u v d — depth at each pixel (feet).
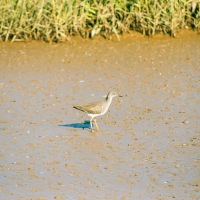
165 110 53.52
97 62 66.18
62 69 64.44
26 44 70.95
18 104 55.72
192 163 43.42
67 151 45.93
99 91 58.44
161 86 59.36
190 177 41.34
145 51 68.80
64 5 71.97
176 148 46.01
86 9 72.38
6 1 71.92
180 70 63.46
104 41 71.56
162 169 42.63
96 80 61.31
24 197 39.04
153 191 39.45
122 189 39.81
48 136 48.73
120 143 47.09
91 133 49.11
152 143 46.98
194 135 48.26
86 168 43.11
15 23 71.15
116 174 42.06
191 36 72.59
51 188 40.19
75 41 71.56
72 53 68.64
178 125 50.29
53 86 59.93
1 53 68.80
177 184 40.37
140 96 57.00
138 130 49.44
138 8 73.00
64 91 58.65
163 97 56.54
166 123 50.72
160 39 71.92
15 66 65.51
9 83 61.05
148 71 63.46
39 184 40.86
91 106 48.98
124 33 72.79
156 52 68.49
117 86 59.62
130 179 41.24
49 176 41.98
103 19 71.72
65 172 42.57
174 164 43.34
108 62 66.08
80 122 51.55
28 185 40.73
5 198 38.99
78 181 41.16
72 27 72.13
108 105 49.62
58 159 44.65
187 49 69.10
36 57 67.67
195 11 73.67
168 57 67.05
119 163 43.73
